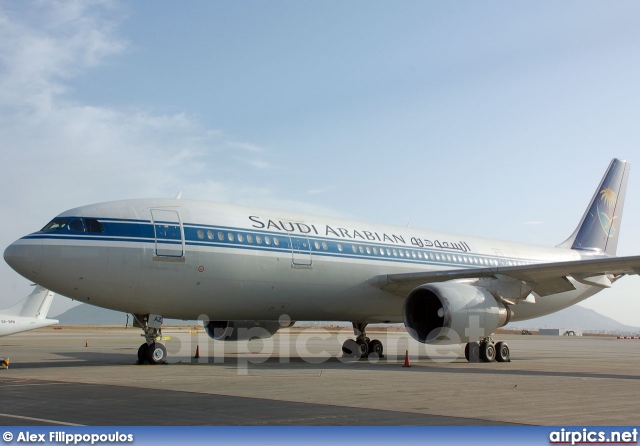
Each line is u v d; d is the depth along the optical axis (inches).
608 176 1370.6
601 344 2193.7
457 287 808.3
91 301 730.2
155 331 791.1
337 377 635.5
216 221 799.1
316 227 911.7
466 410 409.4
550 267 828.6
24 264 687.1
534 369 802.8
